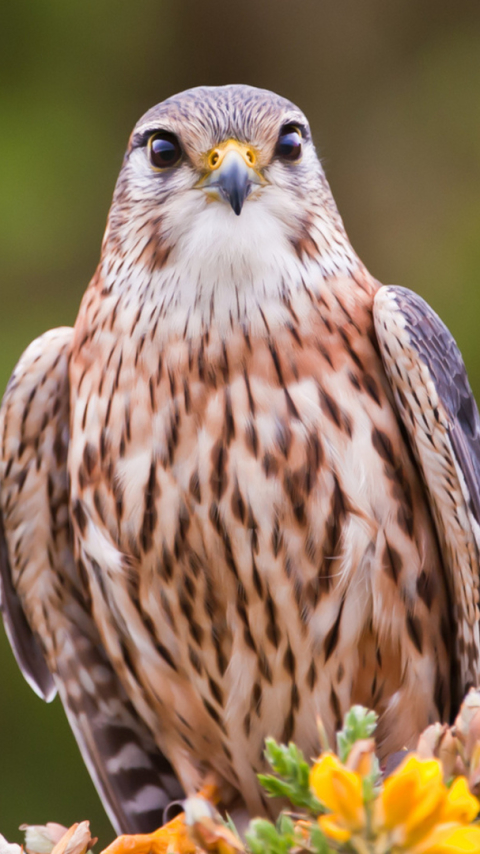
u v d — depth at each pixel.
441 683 2.21
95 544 2.21
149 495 2.20
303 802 2.08
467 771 2.09
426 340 2.20
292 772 2.08
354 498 2.19
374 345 2.21
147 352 2.20
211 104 2.21
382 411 2.20
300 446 2.19
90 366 2.21
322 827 2.06
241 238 2.20
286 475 2.19
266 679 2.21
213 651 2.21
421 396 2.19
